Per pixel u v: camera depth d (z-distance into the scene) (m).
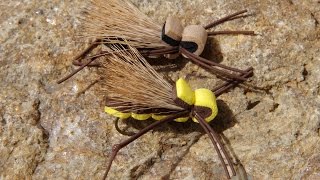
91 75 0.18
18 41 0.18
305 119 0.17
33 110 0.17
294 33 0.18
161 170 0.16
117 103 0.16
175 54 0.17
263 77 0.17
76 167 0.17
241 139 0.17
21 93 0.18
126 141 0.15
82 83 0.18
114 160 0.16
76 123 0.17
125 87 0.16
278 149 0.16
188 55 0.17
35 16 0.19
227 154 0.16
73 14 0.19
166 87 0.16
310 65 0.17
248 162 0.16
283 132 0.17
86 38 0.18
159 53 0.17
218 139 0.16
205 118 0.16
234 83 0.17
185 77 0.17
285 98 0.17
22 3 0.19
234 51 0.18
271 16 0.18
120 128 0.17
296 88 0.17
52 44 0.18
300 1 0.18
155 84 0.16
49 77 0.18
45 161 0.17
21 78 0.18
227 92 0.17
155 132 0.17
